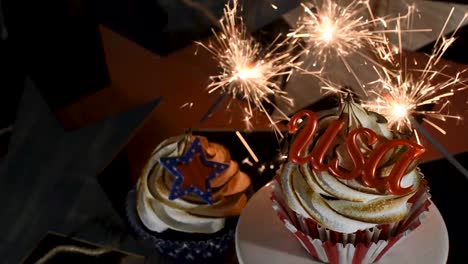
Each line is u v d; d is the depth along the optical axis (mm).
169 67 519
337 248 376
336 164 354
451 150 439
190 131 411
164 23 552
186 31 544
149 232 403
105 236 421
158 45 537
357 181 357
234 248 413
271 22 539
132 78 516
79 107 504
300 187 370
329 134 358
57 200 439
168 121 476
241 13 549
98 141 460
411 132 415
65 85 521
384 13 545
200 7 561
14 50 551
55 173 450
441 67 497
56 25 563
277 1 553
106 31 555
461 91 478
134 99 500
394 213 363
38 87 520
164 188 401
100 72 525
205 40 536
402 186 358
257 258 386
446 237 384
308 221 375
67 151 458
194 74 509
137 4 568
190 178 394
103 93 509
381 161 361
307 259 390
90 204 436
